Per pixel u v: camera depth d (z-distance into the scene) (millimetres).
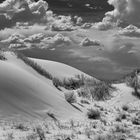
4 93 15172
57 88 26062
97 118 18344
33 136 10891
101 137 11562
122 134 13039
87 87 31219
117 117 18297
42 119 14578
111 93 30500
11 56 27328
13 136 10633
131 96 29500
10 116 13242
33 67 28141
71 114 17953
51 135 11664
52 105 17688
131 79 35469
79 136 12016
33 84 19453
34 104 16031
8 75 18047
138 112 22172
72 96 21922
